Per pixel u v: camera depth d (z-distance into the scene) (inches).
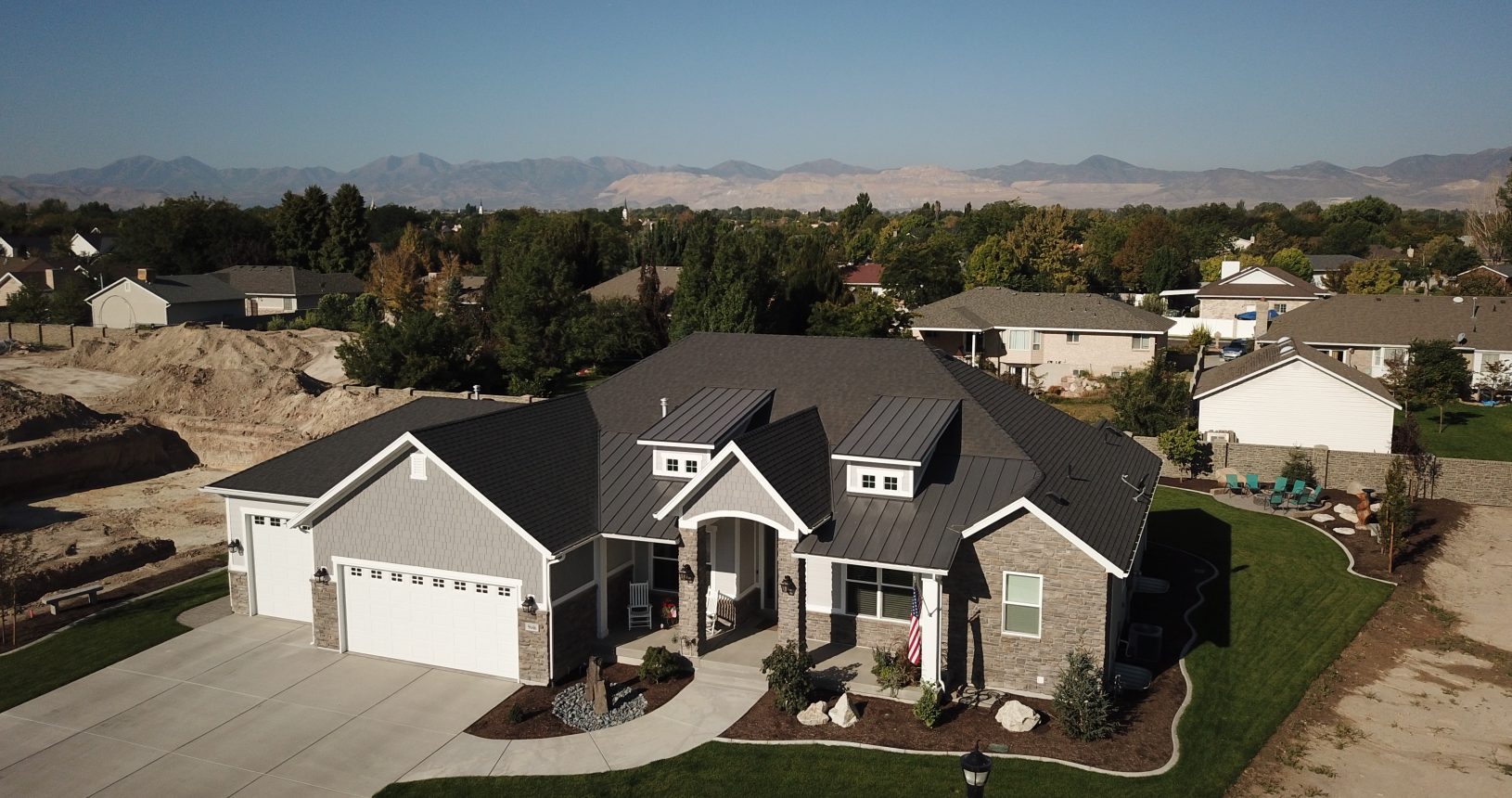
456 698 836.6
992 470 901.8
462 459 864.3
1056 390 2381.9
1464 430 1833.2
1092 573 797.9
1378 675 900.6
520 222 5502.0
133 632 982.4
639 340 2480.3
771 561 1003.9
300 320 3080.7
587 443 1034.1
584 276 3644.2
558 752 745.0
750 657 880.9
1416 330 2269.9
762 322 2390.5
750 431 904.9
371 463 880.3
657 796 684.7
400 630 912.9
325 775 717.3
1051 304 2514.8
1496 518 1380.4
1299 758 745.0
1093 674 788.6
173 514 1480.1
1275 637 976.3
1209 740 764.0
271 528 1010.7
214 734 776.9
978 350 2486.5
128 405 2006.6
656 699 825.5
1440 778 720.3
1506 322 2226.9
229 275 3656.5
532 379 2220.7
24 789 699.4
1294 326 2404.0
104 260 4345.5
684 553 866.8
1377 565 1194.6
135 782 708.7
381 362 2060.8
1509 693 865.5
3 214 6948.8
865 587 910.4
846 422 1008.2
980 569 831.7
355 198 4471.0
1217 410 1653.5
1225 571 1171.9
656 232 4429.1
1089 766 717.9
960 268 3969.0
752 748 745.0
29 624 1007.6
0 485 1533.0
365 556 914.1
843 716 775.7
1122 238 4601.4
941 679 825.5
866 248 5536.4
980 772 518.0
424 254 3540.8
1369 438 1567.4
